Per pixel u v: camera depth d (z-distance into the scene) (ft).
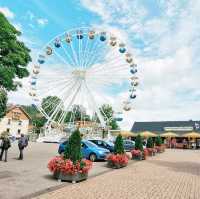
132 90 147.23
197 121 231.71
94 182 42.16
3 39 55.11
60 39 150.61
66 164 41.19
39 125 287.28
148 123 246.27
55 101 160.25
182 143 207.51
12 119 278.05
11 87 56.70
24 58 60.54
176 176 51.08
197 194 35.35
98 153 76.13
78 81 146.41
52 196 31.17
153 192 35.50
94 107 147.02
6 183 37.42
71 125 174.50
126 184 40.88
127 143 133.18
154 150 111.65
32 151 101.30
